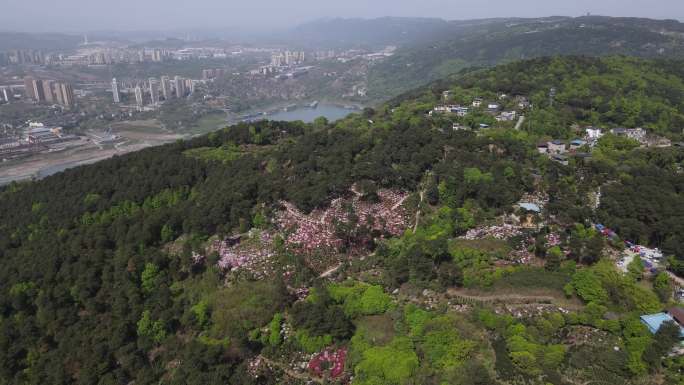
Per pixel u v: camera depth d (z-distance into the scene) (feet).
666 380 214.07
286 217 373.61
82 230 382.42
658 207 330.95
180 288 324.80
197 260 339.57
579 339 242.37
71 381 269.23
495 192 365.20
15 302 314.76
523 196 382.63
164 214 382.42
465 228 343.67
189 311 299.38
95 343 282.56
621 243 315.17
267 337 267.80
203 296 313.32
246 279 319.27
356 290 288.30
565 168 422.00
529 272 286.46
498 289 276.62
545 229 326.85
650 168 416.26
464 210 357.61
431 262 298.76
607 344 237.04
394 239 350.84
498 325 245.65
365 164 418.31
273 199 391.45
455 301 273.13
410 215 378.53
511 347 230.89
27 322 302.45
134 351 278.05
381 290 284.61
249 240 356.38
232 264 331.77
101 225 387.34
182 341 282.97
